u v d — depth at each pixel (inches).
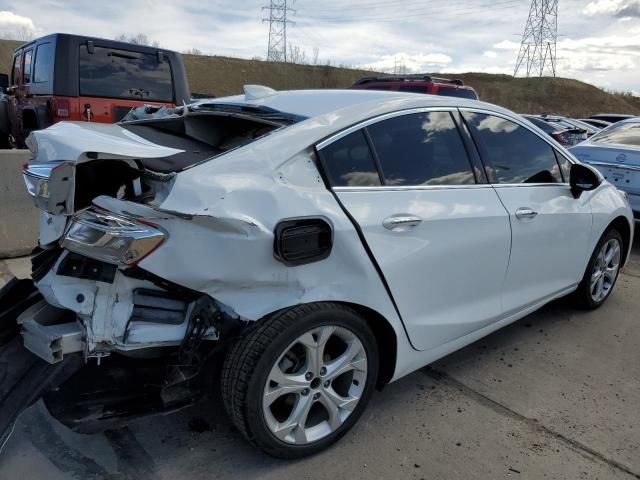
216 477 95.5
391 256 101.3
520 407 122.3
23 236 200.4
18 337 102.0
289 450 97.0
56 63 273.0
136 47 297.1
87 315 84.6
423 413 117.9
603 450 108.6
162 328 87.7
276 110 113.3
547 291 148.9
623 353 151.3
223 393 92.1
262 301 89.1
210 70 2851.9
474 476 99.3
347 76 2898.6
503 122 135.8
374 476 97.8
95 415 90.4
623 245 186.4
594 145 257.1
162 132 124.2
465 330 122.3
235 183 88.6
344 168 101.0
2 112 349.7
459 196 116.8
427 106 118.8
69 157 86.6
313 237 91.6
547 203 140.3
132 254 80.2
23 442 99.5
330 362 99.6
